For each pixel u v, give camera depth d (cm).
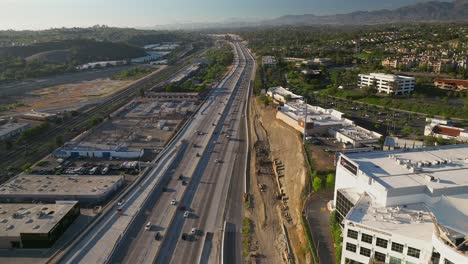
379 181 9000
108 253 9350
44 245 9706
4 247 9738
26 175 14025
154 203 12006
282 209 11506
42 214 10538
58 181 13375
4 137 18975
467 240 6581
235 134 19662
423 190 8700
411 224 7775
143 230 10456
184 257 9325
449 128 16675
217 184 13538
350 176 9894
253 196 12631
